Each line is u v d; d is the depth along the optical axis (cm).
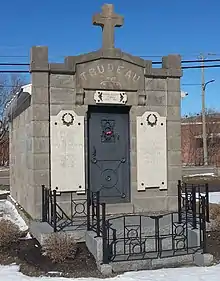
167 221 946
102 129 1070
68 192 1010
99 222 798
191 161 4772
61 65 1010
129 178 1079
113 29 1048
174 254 790
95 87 1029
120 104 1052
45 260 772
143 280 685
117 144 1080
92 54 1025
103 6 1045
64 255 764
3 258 805
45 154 994
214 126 4906
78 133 1020
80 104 1023
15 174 1402
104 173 1066
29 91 1009
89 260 770
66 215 977
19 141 1270
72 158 1014
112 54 1039
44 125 995
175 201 1084
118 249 793
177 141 1095
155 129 1079
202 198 877
